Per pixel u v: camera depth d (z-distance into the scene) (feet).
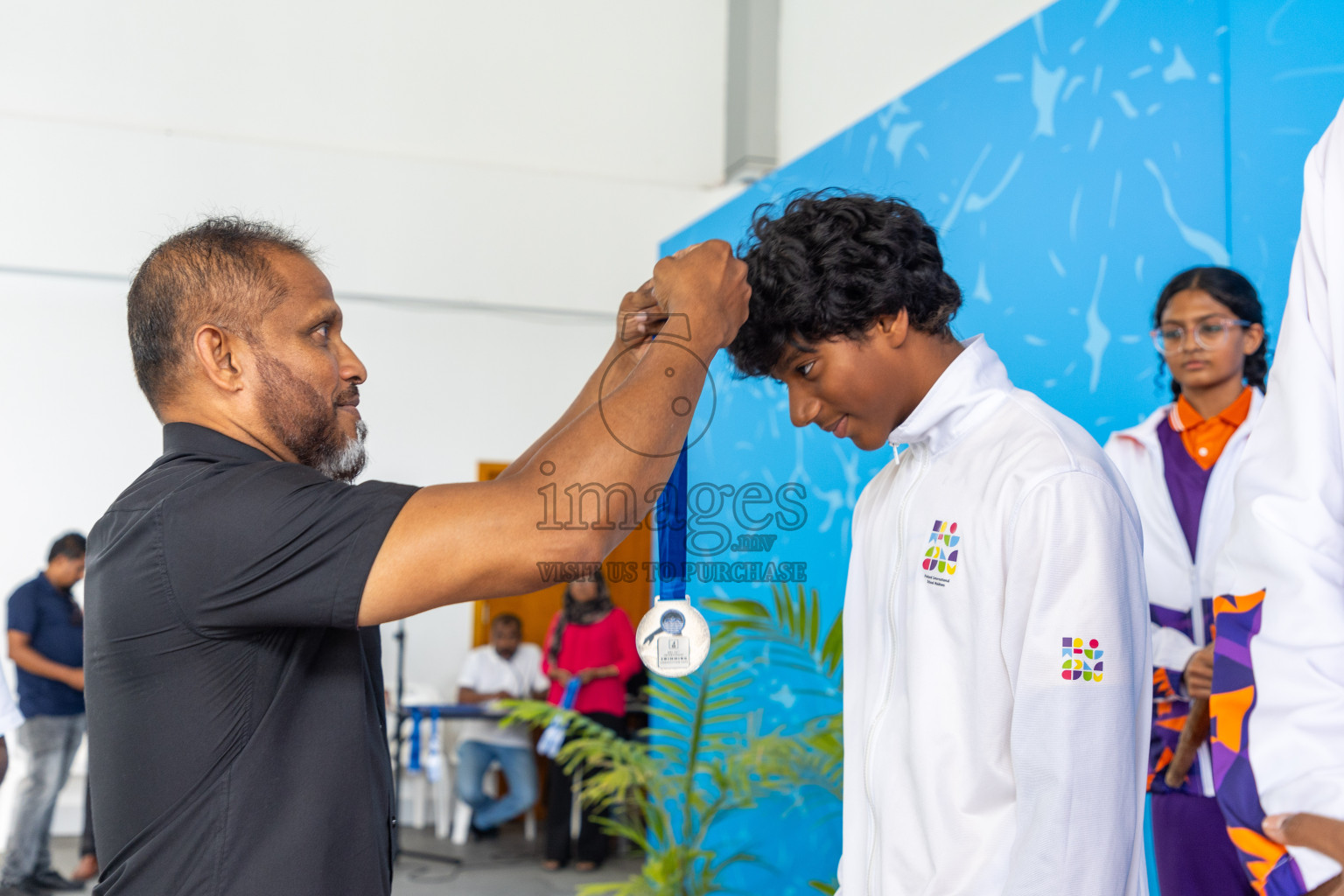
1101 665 3.51
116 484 18.69
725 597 12.46
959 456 4.09
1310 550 4.00
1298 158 5.97
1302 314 4.16
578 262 18.98
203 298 3.51
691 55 19.63
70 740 14.96
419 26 18.35
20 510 18.31
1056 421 3.93
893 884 4.07
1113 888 3.47
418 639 20.67
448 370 20.62
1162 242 6.91
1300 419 4.09
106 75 16.93
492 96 18.65
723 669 12.53
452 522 2.96
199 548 3.12
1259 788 4.05
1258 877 4.13
